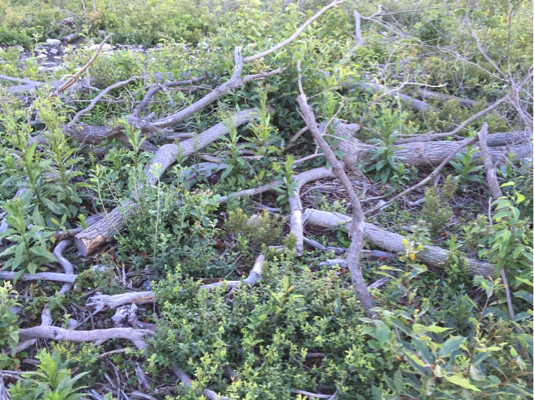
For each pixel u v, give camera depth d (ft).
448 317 12.24
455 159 18.22
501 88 23.17
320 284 12.51
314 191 17.40
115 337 11.93
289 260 13.79
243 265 14.35
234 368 11.43
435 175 17.67
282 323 11.96
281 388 10.64
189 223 15.26
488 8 28.89
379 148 17.81
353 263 12.01
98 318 12.82
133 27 33.27
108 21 34.01
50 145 16.12
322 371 11.18
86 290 13.43
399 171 17.38
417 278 13.79
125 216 14.47
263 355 11.49
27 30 32.91
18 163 15.51
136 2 37.06
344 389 10.44
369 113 19.24
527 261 12.21
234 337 11.83
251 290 12.55
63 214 15.08
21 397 9.98
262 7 27.91
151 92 20.27
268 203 16.90
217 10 34.37
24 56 29.94
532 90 21.63
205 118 20.47
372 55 24.66
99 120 19.71
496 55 24.77
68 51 25.45
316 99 19.75
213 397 10.49
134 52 27.25
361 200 16.93
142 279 13.79
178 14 34.86
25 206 14.29
